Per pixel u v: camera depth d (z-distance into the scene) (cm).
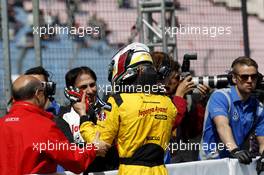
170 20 2027
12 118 1044
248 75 1308
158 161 1071
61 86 1880
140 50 1106
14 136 1028
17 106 1054
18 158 1018
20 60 2417
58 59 1906
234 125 1333
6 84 1611
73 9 1961
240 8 2239
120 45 2011
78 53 1944
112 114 1054
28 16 2516
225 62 2195
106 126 1054
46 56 1889
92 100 1282
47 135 1025
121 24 2038
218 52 2184
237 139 1343
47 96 1131
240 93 1325
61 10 1953
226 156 1347
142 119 1054
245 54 2119
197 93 1444
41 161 1027
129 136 1053
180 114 1308
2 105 1662
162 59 1320
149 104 1066
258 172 1285
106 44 1994
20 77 1073
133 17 2061
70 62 1927
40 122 1037
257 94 1381
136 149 1054
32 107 1051
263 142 1355
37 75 1360
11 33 2456
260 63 2609
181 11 2145
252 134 1387
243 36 2120
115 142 1159
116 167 1213
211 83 1395
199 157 1372
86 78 1277
